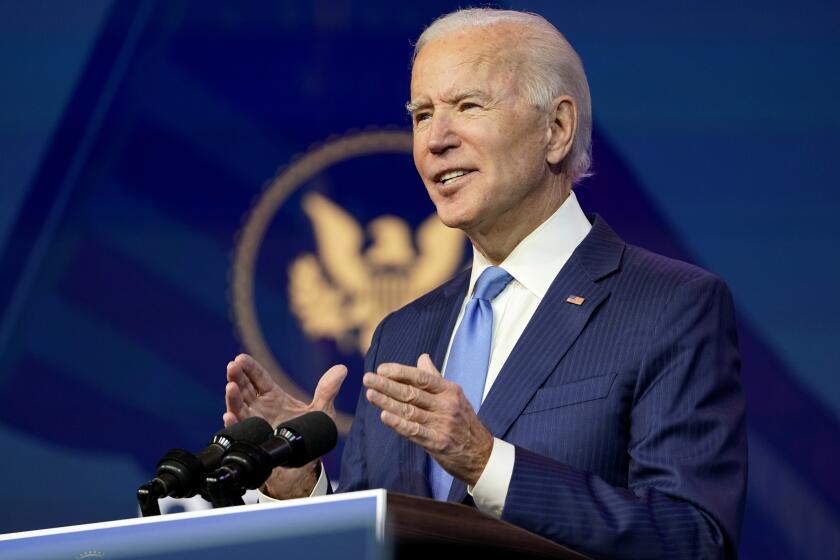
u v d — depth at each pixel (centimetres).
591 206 1188
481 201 728
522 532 462
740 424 664
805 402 1141
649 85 1198
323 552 409
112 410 1195
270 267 1207
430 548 449
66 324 1205
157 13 1247
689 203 1181
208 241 1214
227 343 1199
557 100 751
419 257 1203
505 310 747
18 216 1219
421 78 750
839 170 1171
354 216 1210
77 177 1226
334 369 702
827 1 1186
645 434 651
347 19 1241
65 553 429
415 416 558
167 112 1234
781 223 1170
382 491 418
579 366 682
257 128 1229
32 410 1191
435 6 1239
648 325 680
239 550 414
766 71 1186
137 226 1217
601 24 1207
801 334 1152
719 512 614
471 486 588
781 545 1118
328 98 1230
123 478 1186
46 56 1242
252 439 556
